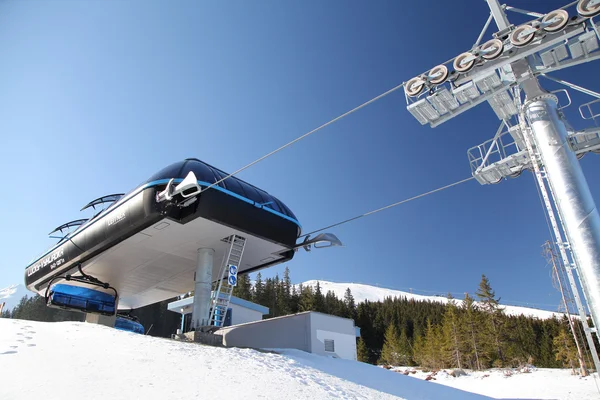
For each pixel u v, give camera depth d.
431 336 71.06
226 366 9.78
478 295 62.72
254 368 10.16
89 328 12.12
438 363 60.53
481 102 9.32
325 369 12.68
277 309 97.25
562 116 7.66
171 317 80.56
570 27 7.36
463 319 61.66
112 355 8.95
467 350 57.38
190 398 6.94
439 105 9.45
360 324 106.75
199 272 18.92
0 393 5.91
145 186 16.22
